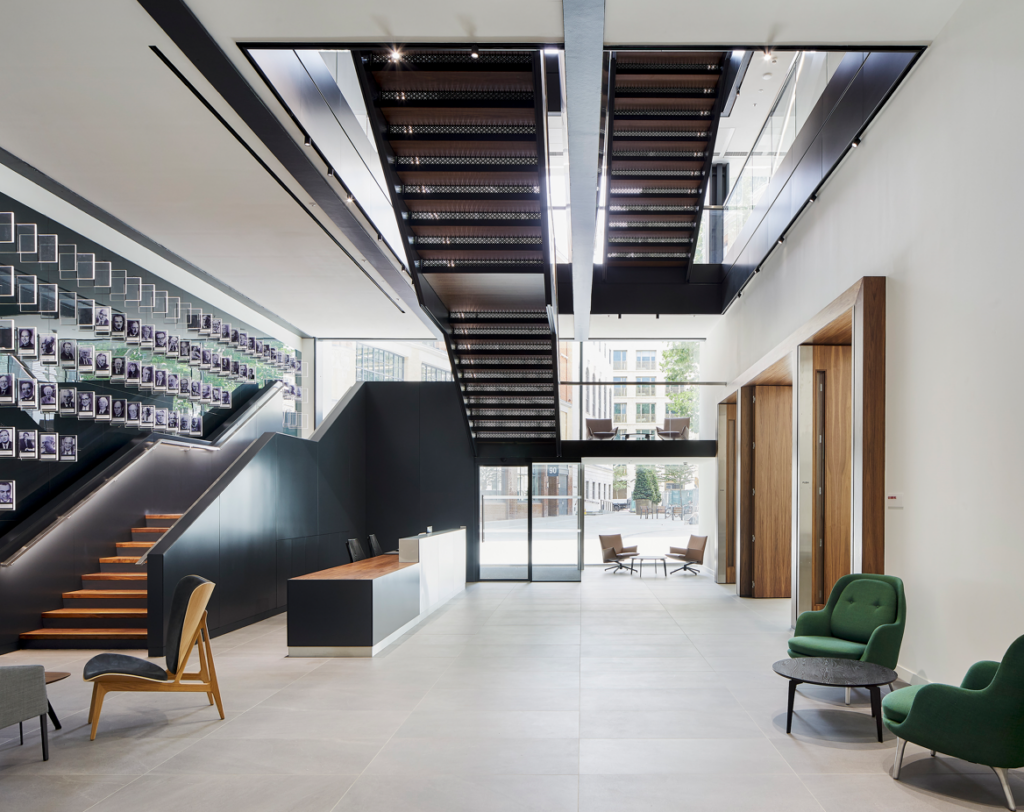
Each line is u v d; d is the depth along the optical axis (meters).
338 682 6.27
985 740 3.71
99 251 8.83
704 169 10.23
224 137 6.66
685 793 3.89
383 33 5.04
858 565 6.45
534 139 7.13
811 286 8.34
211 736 4.86
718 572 13.34
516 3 4.69
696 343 15.45
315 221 8.79
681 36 5.32
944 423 5.39
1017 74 4.55
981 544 4.91
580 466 14.19
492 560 13.77
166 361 9.99
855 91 6.83
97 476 8.79
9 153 6.96
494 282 8.91
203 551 8.23
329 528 12.30
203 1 4.68
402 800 3.82
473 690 5.98
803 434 8.82
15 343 7.02
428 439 13.93
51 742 4.76
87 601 8.10
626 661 7.02
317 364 15.46
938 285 5.50
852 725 5.04
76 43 5.20
